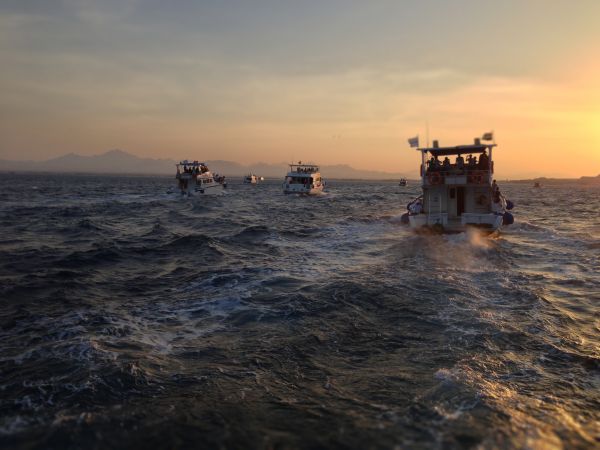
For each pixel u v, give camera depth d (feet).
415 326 30.81
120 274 48.80
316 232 86.07
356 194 272.51
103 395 20.56
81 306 36.19
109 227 96.02
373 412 19.17
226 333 29.78
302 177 223.30
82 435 17.30
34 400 20.07
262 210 145.07
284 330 30.22
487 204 74.23
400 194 277.23
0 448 16.44
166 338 28.84
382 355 25.93
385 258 57.88
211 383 22.06
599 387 21.70
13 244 70.69
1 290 40.34
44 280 44.91
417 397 20.48
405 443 16.79
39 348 26.45
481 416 18.69
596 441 17.01
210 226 98.22
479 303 36.32
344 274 47.67
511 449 16.38
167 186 396.57
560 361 24.82
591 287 42.42
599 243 71.20
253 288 41.42
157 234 83.46
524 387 21.56
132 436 17.30
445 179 73.41
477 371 23.34
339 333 29.60
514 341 27.81
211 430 17.72
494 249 64.28
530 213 136.26
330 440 17.03
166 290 41.70
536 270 50.47
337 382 22.33
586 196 280.10
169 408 19.43
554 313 33.81
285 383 22.22
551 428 17.84
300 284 43.04
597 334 29.55
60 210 136.77
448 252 61.52
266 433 17.54
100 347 26.66
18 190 271.49
